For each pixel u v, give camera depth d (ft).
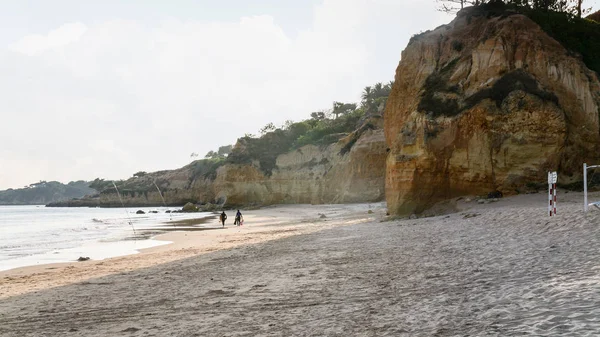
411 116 95.66
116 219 234.99
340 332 19.10
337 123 335.88
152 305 29.89
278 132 347.36
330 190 261.24
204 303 28.71
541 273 25.38
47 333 24.71
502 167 84.64
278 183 308.81
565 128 84.17
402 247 45.88
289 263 43.57
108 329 24.38
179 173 486.38
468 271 29.37
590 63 98.43
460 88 94.38
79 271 53.52
